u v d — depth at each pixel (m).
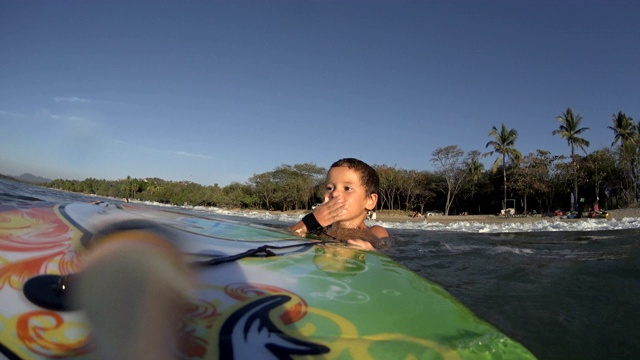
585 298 1.97
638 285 2.26
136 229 0.81
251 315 0.84
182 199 80.50
